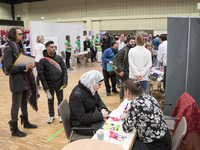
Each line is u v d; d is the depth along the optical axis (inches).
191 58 121.0
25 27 746.8
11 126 123.3
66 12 659.4
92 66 381.1
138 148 75.0
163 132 74.9
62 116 88.7
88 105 92.5
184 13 484.7
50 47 132.0
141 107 73.3
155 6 518.9
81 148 63.3
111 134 75.4
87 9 621.9
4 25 674.2
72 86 243.4
